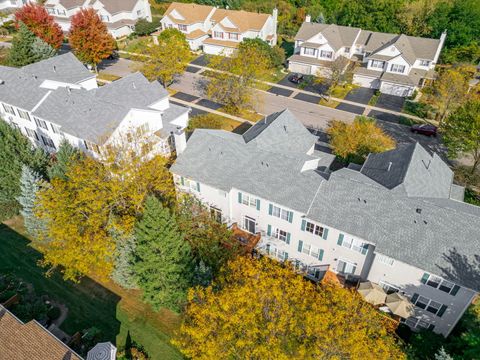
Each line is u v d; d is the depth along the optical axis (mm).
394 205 30562
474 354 26109
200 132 39344
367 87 71938
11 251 39125
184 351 24312
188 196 36781
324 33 73625
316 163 36969
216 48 84625
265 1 108062
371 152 44719
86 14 69688
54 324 32219
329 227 31750
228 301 23938
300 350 22156
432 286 28891
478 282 26781
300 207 32812
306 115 62094
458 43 78938
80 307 33656
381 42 74062
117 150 36906
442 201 31734
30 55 71188
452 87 56156
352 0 94875
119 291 35156
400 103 65688
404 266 29328
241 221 38156
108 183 33812
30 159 42594
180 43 69000
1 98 51969
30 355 23984
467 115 44094
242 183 35406
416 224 29547
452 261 27797
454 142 45250
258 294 24875
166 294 30578
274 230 36281
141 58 69938
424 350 28172
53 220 33438
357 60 75938
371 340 24203
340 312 24500
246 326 23453
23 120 52219
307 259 35938
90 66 77062
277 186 34312
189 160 38344
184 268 30766
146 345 30594
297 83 72812
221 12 88875
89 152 44625
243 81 59812
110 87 49594
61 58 58656
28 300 33469
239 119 60719
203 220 34781
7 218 43000
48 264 37531
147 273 30641
